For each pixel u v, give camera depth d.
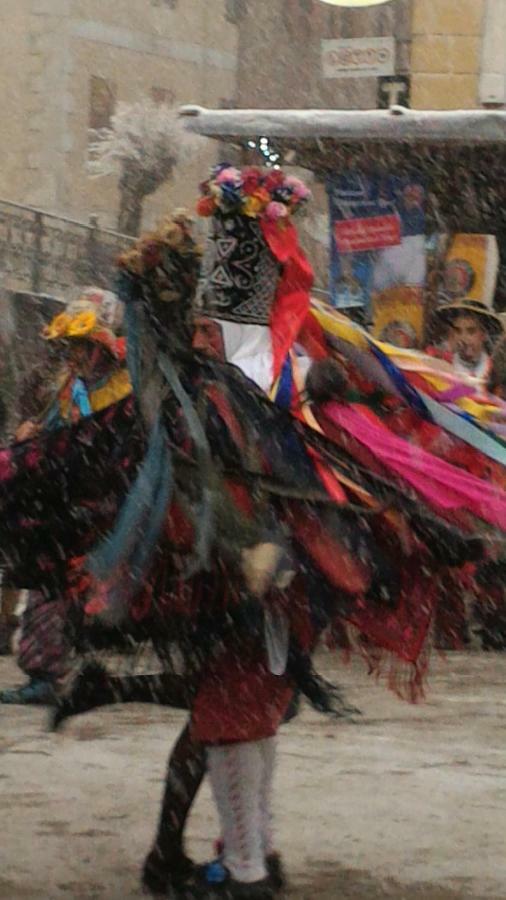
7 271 29.92
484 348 14.17
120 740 9.84
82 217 45.25
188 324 6.50
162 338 6.41
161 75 48.12
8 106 45.12
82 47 45.72
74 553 6.52
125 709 10.91
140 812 8.03
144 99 43.78
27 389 12.23
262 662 6.26
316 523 6.30
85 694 6.57
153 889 6.68
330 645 6.62
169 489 6.14
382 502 6.45
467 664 13.77
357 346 6.80
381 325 16.70
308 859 7.23
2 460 6.53
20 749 9.51
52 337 8.98
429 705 11.27
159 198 39.47
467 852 7.39
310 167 16.81
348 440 6.57
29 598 10.89
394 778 8.84
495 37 22.02
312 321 6.80
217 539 6.07
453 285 16.70
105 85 46.56
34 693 11.09
